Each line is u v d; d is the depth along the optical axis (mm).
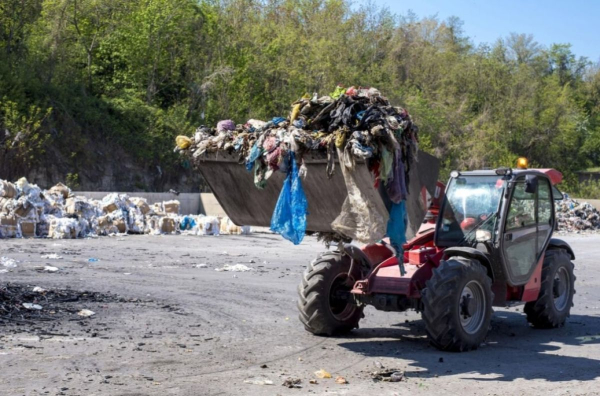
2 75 37438
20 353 7551
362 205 7469
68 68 43219
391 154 7516
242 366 7480
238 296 12203
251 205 8828
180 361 7566
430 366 7738
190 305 11141
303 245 22984
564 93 72562
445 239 9430
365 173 7406
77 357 7512
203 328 9422
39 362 7227
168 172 42188
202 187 43375
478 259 9078
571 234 33156
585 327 10484
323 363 7789
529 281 9672
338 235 8656
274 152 7852
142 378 6809
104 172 39250
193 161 8828
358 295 9023
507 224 9273
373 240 7531
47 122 37656
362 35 60250
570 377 7348
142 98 46594
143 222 25375
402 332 9711
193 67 49031
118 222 24344
